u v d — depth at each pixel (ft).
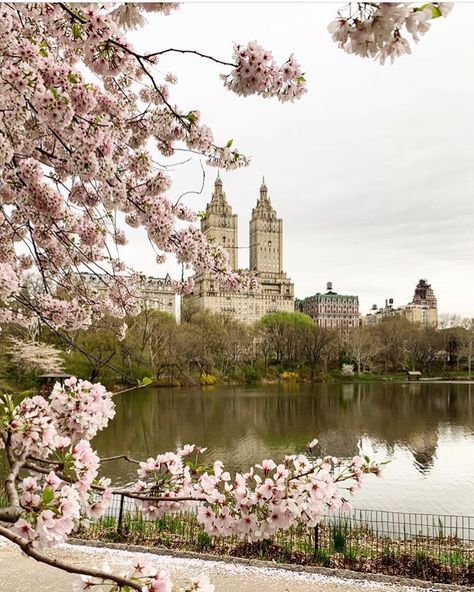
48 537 7.68
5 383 79.15
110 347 82.69
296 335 267.39
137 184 17.10
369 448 76.43
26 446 10.59
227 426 95.30
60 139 13.46
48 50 14.53
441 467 63.52
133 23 8.59
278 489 10.89
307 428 94.58
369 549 30.83
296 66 11.05
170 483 12.71
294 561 29.01
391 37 5.86
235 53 10.84
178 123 16.67
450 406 134.72
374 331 302.86
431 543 32.81
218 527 10.98
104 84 17.39
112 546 30.71
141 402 135.54
